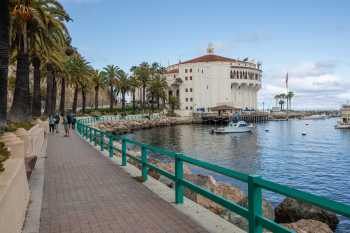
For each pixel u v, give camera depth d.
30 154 13.54
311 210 14.19
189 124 127.50
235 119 121.81
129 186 11.18
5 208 5.16
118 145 29.88
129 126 88.12
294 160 41.97
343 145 59.06
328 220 14.09
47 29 29.58
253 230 5.43
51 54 39.69
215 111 142.25
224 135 78.62
